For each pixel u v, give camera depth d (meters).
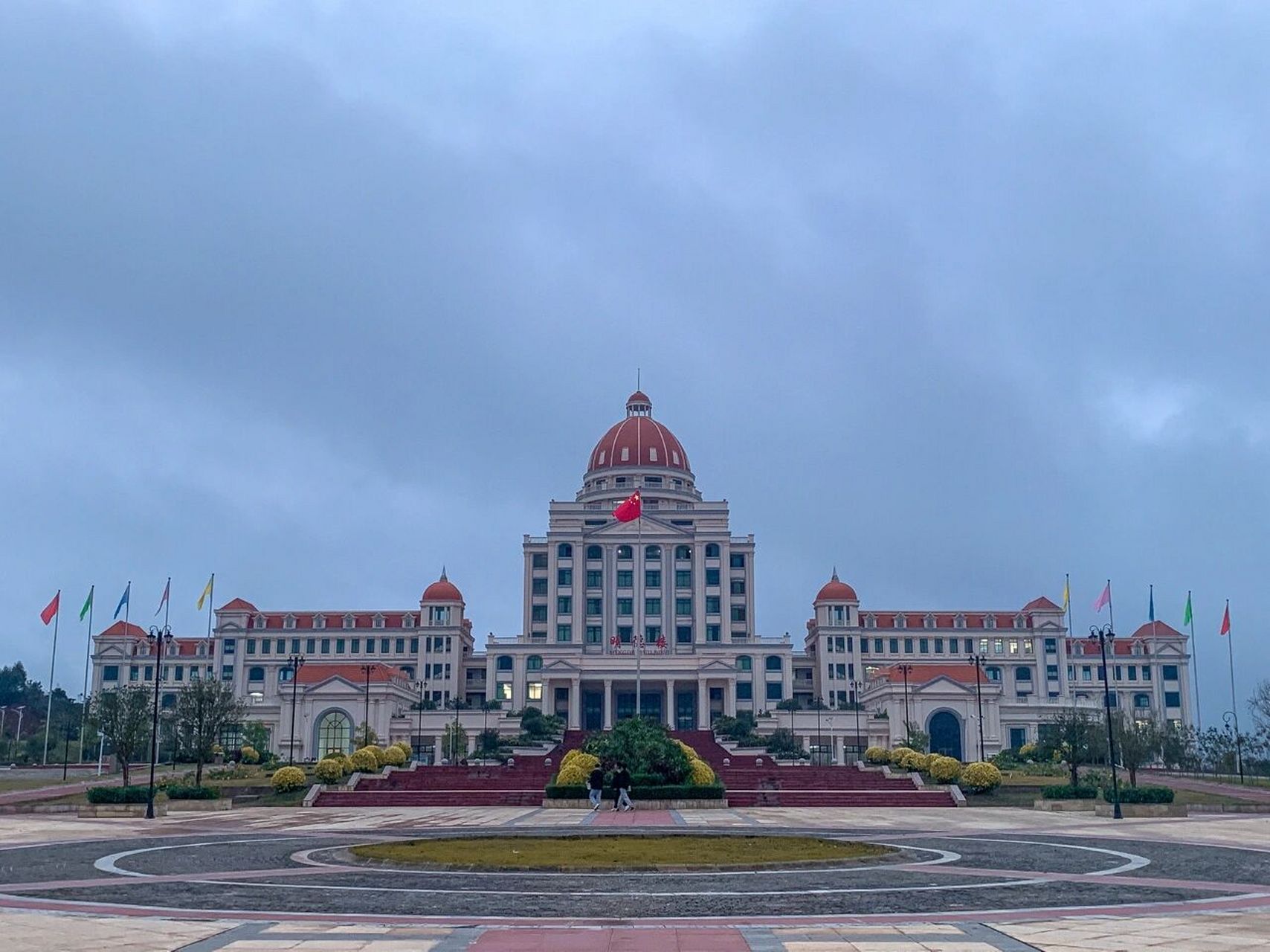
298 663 118.88
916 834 50.19
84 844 45.12
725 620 167.75
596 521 178.62
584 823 56.41
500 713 141.62
